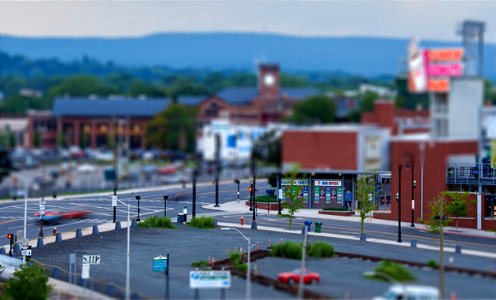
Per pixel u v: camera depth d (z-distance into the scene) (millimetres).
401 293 124562
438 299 127812
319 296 132125
